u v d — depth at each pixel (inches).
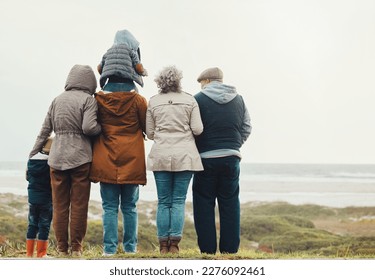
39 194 232.7
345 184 1147.9
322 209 955.3
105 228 226.7
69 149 226.2
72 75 233.0
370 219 898.7
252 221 856.3
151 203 858.1
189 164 218.7
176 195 221.6
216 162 225.0
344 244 751.7
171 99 224.1
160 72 226.7
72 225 228.2
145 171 228.5
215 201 230.5
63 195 229.0
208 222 227.3
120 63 230.4
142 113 230.2
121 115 227.9
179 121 222.1
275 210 986.7
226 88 231.8
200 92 232.4
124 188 228.5
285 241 775.7
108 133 228.5
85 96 229.8
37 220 235.5
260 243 809.5
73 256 228.1
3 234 611.8
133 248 230.7
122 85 231.1
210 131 226.8
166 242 223.3
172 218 221.1
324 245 772.0
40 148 234.1
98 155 227.8
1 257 282.8
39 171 232.5
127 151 226.1
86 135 230.1
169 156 219.3
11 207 777.6
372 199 993.5
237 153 227.0
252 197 1085.8
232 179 228.1
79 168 227.1
